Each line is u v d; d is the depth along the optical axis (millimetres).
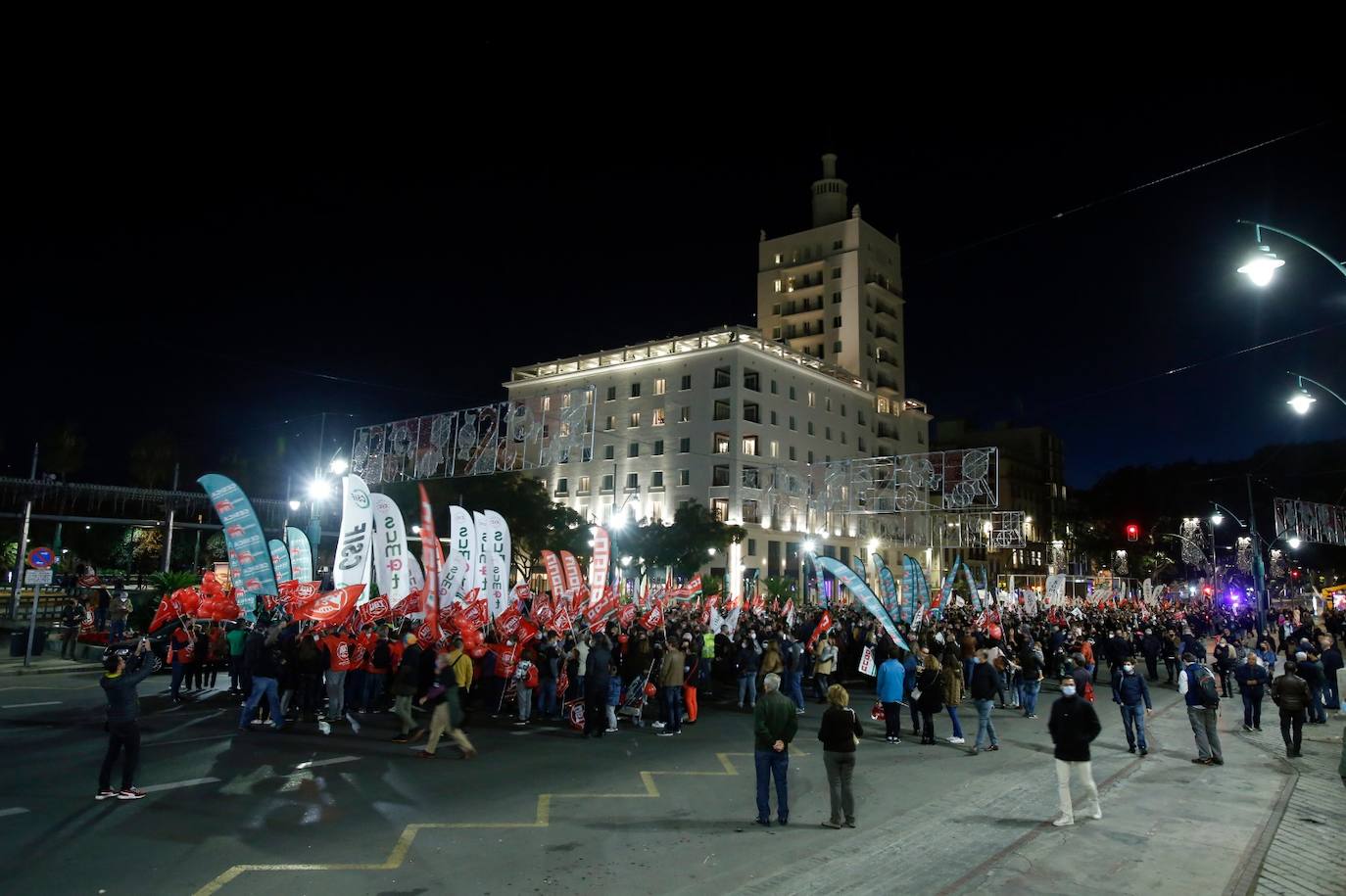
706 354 68938
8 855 7594
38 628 24516
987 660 14547
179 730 13773
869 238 86188
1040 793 11172
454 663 13914
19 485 36062
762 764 9516
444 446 31031
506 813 9500
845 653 23375
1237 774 12664
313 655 14805
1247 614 45844
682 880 7465
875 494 49406
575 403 27969
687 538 54375
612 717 15156
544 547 49750
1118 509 88938
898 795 10953
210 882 7074
